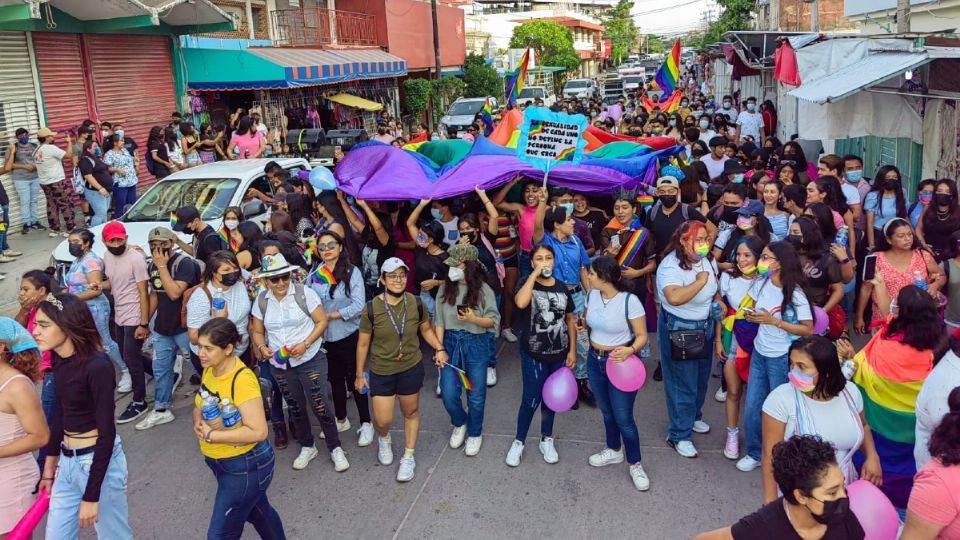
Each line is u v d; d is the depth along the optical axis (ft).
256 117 59.16
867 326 23.77
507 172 24.95
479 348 19.60
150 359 24.40
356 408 23.50
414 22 106.63
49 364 15.85
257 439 13.82
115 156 44.04
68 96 49.85
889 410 14.49
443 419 22.38
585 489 18.15
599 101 95.86
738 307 17.76
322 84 75.82
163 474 20.01
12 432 13.57
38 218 45.60
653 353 26.14
